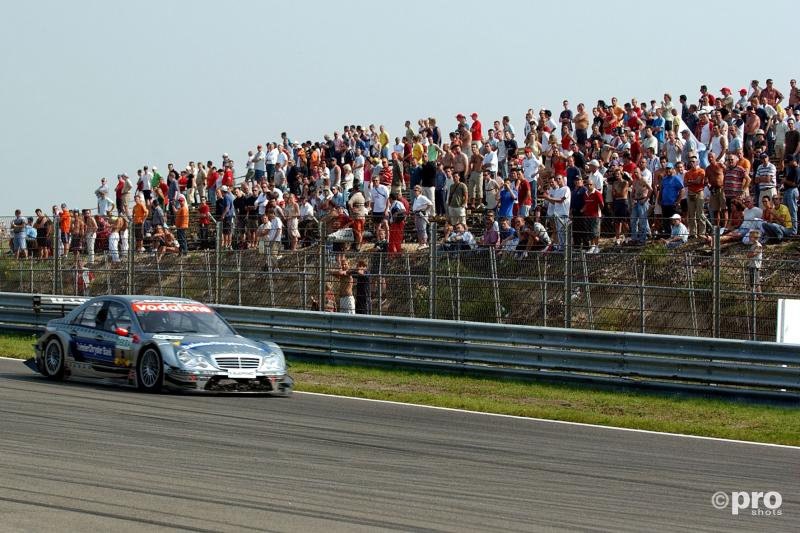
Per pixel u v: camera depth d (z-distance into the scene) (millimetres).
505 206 46438
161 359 27672
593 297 38000
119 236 51531
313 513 13969
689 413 27922
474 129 59094
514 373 33781
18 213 56625
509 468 18438
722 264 37812
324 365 37562
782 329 30594
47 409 23766
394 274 40844
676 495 16469
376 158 59656
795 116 48625
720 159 47094
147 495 14727
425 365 35562
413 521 13742
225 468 17172
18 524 12773
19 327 45375
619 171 43312
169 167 64062
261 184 58062
